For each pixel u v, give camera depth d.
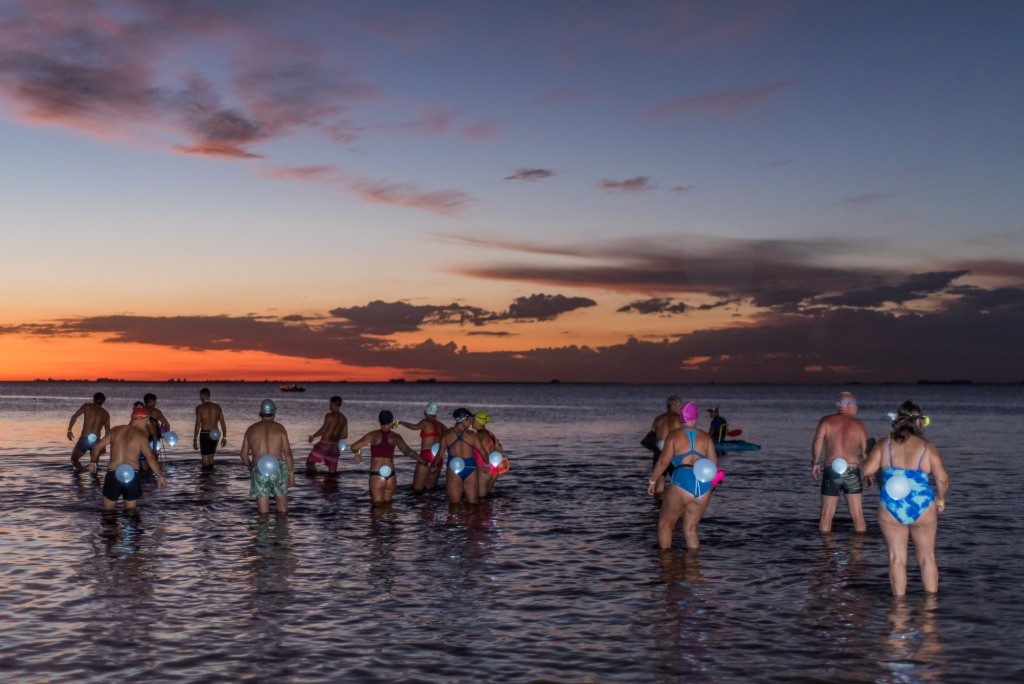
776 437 41.19
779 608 9.04
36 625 8.32
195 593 9.59
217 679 6.88
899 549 9.54
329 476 21.42
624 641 7.92
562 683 6.84
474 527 14.07
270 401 15.34
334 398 22.36
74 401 116.31
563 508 16.25
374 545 12.47
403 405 107.81
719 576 10.54
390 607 9.07
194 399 137.62
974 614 8.78
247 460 15.12
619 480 21.09
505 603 9.26
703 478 11.77
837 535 13.35
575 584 10.12
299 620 8.57
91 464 19.59
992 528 14.09
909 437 9.58
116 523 14.22
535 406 106.06
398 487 19.33
